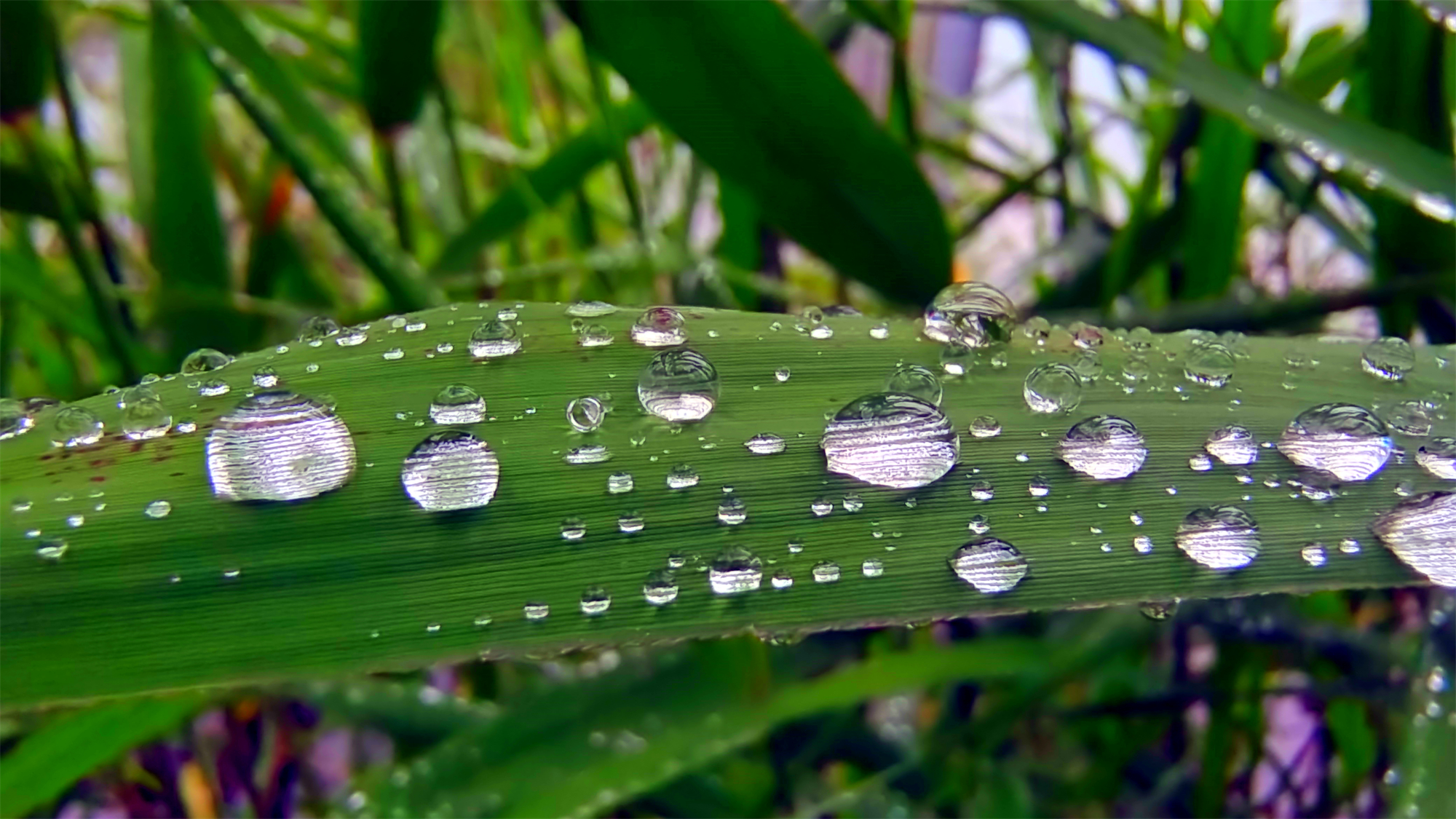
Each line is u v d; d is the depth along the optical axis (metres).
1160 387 0.06
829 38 0.11
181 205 0.10
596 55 0.07
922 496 0.05
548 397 0.05
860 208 0.07
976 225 0.13
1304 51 0.10
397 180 0.09
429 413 0.05
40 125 0.08
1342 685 0.10
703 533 0.05
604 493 0.05
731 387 0.06
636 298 0.13
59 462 0.05
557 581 0.05
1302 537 0.05
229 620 0.05
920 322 0.06
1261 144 0.10
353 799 0.07
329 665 0.05
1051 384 0.06
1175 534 0.05
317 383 0.05
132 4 0.10
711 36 0.07
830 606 0.05
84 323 0.10
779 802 0.10
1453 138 0.08
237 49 0.09
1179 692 0.10
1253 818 0.12
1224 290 0.10
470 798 0.07
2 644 0.05
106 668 0.05
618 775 0.07
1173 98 0.10
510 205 0.10
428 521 0.05
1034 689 0.09
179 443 0.05
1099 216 0.12
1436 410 0.06
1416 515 0.05
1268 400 0.06
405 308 0.09
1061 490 0.05
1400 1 0.08
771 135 0.07
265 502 0.05
